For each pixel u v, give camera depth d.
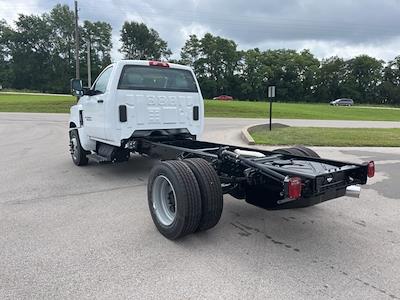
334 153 10.09
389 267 3.38
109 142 6.19
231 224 4.48
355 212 4.96
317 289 2.99
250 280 3.12
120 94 5.97
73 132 7.77
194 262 3.44
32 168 7.58
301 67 105.25
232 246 3.82
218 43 104.69
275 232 4.23
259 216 4.77
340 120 29.75
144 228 4.29
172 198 4.04
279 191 4.00
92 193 5.73
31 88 103.38
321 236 4.12
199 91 6.98
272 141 12.28
